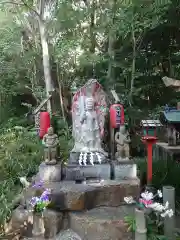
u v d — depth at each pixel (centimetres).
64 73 827
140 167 568
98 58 770
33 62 826
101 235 360
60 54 743
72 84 840
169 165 554
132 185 408
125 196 406
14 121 795
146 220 370
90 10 777
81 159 459
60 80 824
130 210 392
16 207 443
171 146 535
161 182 512
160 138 606
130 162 446
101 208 401
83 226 365
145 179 521
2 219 417
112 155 477
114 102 491
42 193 384
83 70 831
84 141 477
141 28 709
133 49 750
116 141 454
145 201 348
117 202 405
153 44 816
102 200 405
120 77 820
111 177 451
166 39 807
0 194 479
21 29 840
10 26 841
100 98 494
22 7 711
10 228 398
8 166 557
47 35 777
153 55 816
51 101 665
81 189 396
